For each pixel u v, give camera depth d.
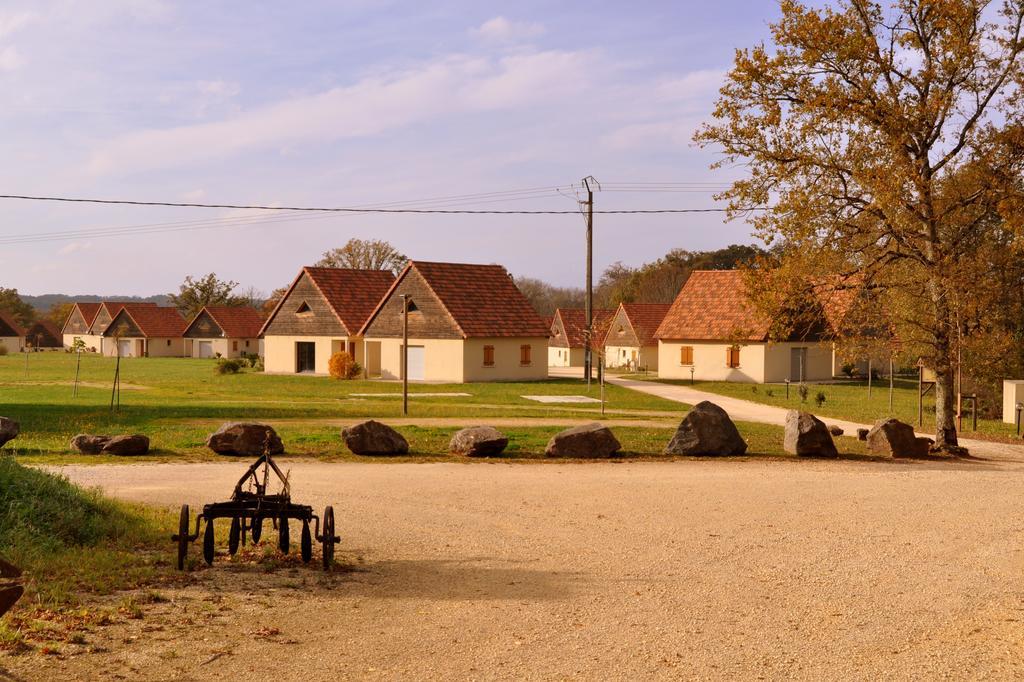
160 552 11.07
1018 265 32.66
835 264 24.11
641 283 112.31
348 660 7.46
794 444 22.48
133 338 106.06
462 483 17.06
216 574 10.09
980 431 31.27
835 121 23.02
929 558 11.51
